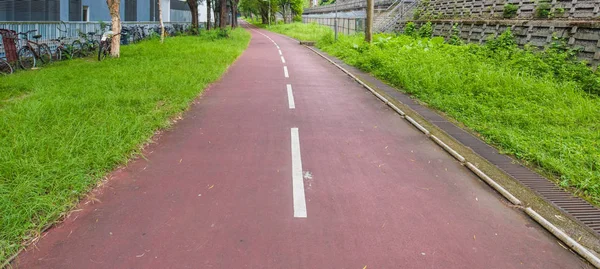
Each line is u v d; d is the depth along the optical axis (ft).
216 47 69.26
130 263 10.15
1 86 29.96
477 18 70.33
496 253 11.06
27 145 16.43
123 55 55.01
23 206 12.12
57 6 66.49
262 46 91.15
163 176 15.72
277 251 10.76
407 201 14.11
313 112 27.27
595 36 40.57
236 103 29.53
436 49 54.90
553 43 44.52
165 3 122.42
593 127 24.27
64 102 23.76
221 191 14.43
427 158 18.76
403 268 10.18
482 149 20.51
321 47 85.20
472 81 34.65
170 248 10.82
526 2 60.44
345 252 10.80
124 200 13.62
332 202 13.79
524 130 23.61
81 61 50.24
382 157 18.63
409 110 28.58
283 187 14.90
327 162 17.70
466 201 14.35
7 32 40.86
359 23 118.11
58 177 14.15
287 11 272.51
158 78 34.55
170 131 21.89
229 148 19.26
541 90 30.94
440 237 11.77
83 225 11.96
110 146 17.39
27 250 10.64
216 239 11.30
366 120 25.57
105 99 25.31
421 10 99.45
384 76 43.11
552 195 15.43
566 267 10.59
